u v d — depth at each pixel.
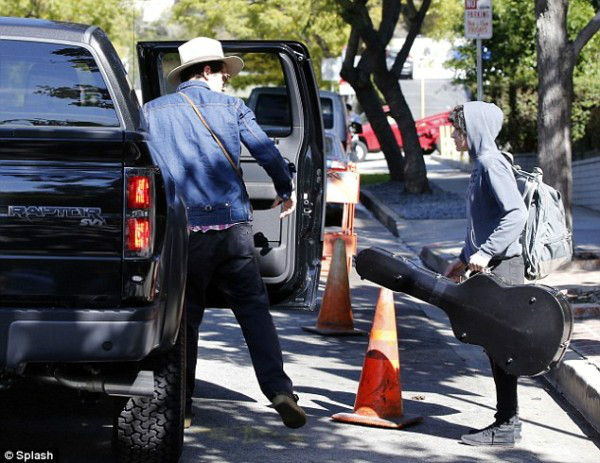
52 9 41.00
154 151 5.97
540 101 14.37
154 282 5.70
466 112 7.29
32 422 7.65
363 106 27.62
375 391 7.94
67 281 5.61
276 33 42.06
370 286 14.78
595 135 24.30
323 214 9.39
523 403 8.82
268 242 8.67
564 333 6.96
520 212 7.15
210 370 9.54
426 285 7.50
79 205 5.61
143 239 5.66
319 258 9.40
